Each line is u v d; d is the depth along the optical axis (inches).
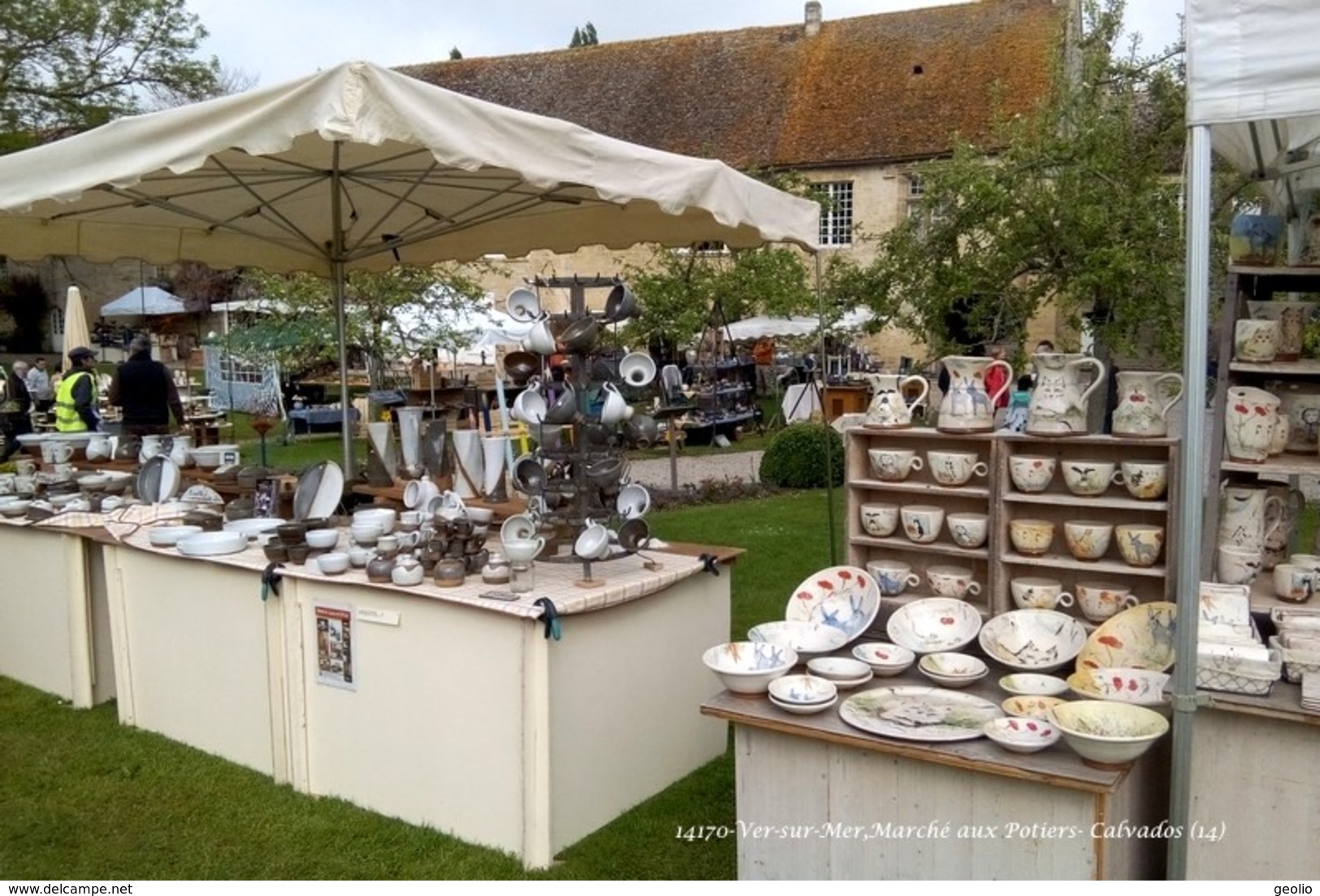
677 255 483.2
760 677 94.7
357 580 122.5
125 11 691.4
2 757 144.2
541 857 111.1
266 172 169.2
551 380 127.2
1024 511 114.2
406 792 122.5
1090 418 133.0
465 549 123.3
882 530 119.6
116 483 180.2
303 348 471.5
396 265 241.4
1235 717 85.8
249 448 542.9
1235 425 102.9
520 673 109.6
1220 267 218.2
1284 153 110.8
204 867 113.1
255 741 137.2
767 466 402.9
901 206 744.3
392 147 152.3
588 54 912.9
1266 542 112.0
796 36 853.2
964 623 110.6
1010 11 783.7
